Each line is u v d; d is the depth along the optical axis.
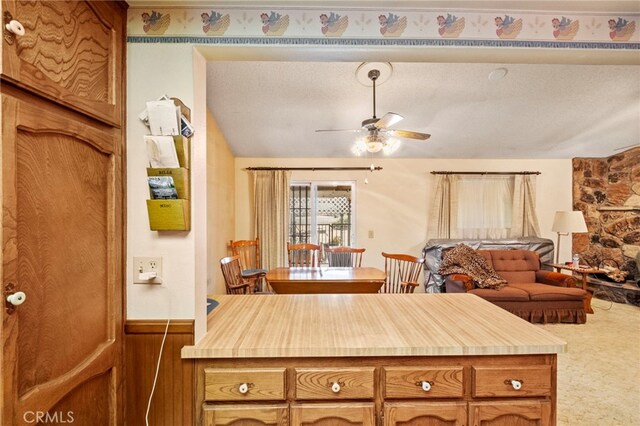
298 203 4.85
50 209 0.87
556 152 4.59
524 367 1.16
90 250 1.03
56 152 0.89
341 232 4.90
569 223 4.12
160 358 1.19
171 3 1.22
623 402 2.12
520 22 1.32
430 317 1.46
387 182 4.80
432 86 3.03
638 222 4.39
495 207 4.81
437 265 4.18
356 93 3.13
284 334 1.26
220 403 1.15
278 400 1.15
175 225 1.16
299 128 3.87
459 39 1.31
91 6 1.02
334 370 1.14
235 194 4.71
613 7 1.30
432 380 1.15
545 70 2.80
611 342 3.04
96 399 1.05
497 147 4.43
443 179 4.72
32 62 0.79
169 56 1.23
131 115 1.21
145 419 1.18
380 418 1.15
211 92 3.11
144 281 1.21
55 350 0.88
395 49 1.31
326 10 1.29
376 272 3.29
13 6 0.74
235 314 1.51
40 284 0.83
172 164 1.13
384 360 1.15
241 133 4.00
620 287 4.21
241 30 1.27
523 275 3.95
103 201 1.09
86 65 1.00
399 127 3.84
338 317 1.47
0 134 0.72
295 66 2.76
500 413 1.15
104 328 1.09
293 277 3.03
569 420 1.95
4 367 0.72
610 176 4.69
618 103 3.30
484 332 1.27
